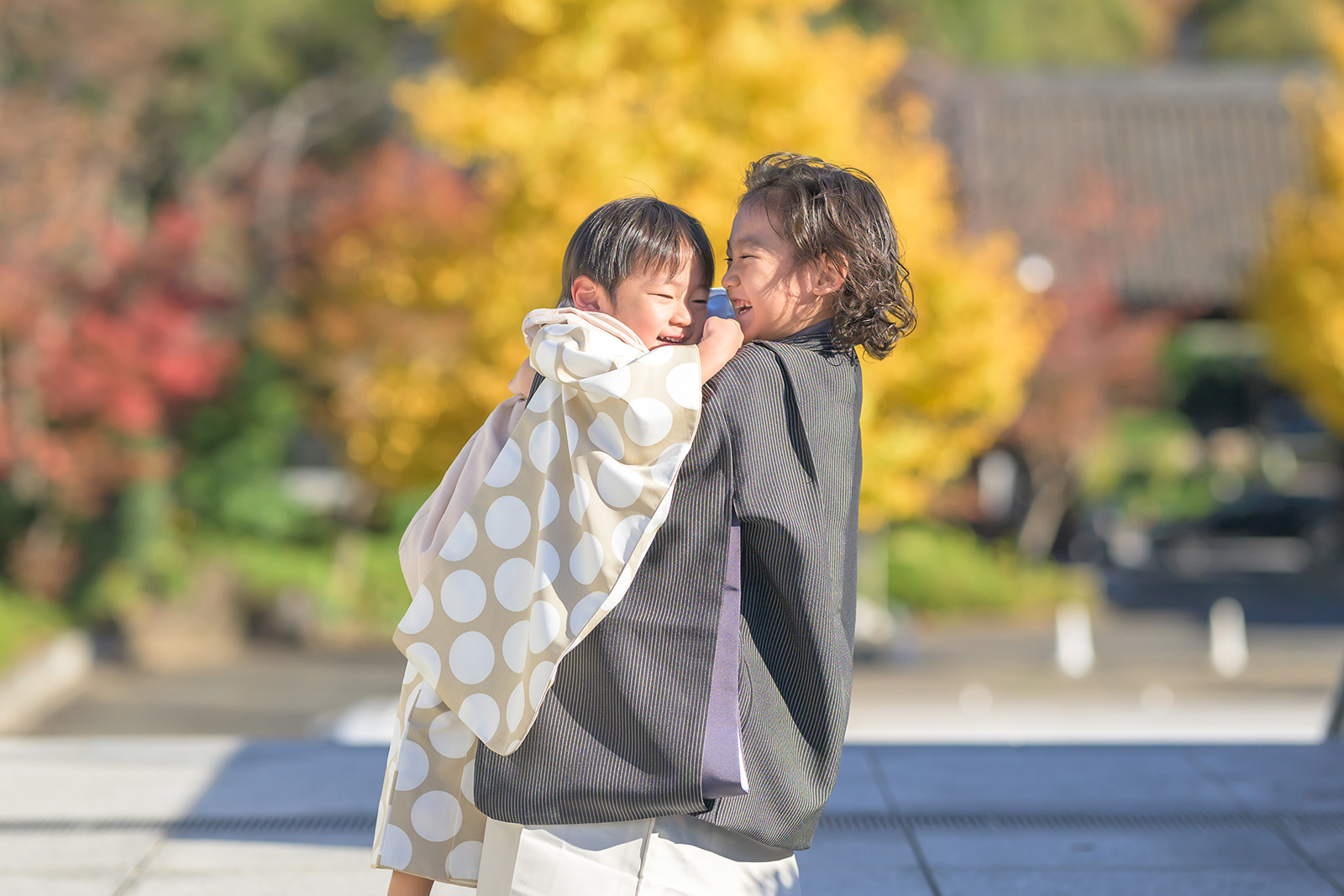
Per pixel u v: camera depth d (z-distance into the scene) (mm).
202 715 24484
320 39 42812
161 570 33500
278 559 35781
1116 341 40344
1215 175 49719
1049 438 40344
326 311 31859
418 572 3857
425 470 24719
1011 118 49188
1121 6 61125
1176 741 9555
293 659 30891
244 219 37844
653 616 3467
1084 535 48406
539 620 3488
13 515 32031
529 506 3617
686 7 21000
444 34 23547
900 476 22234
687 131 19625
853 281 3686
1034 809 7934
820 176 3723
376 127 45875
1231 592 43000
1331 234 36750
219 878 6738
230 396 37094
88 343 29203
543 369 3566
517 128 20156
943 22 48562
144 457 31766
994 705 23797
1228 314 48688
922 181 21766
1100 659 30812
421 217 28797
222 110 40062
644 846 3516
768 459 3471
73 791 8242
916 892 6570
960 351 21125
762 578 3559
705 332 3611
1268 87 52688
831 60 20812
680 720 3424
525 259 21391
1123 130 50344
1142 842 7320
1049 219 43344
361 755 9117
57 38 30719
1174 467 54562
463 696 3637
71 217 28938
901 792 8297
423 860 3916
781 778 3549
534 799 3514
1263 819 7730
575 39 20938
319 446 47125
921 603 38031
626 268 3695
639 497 3432
